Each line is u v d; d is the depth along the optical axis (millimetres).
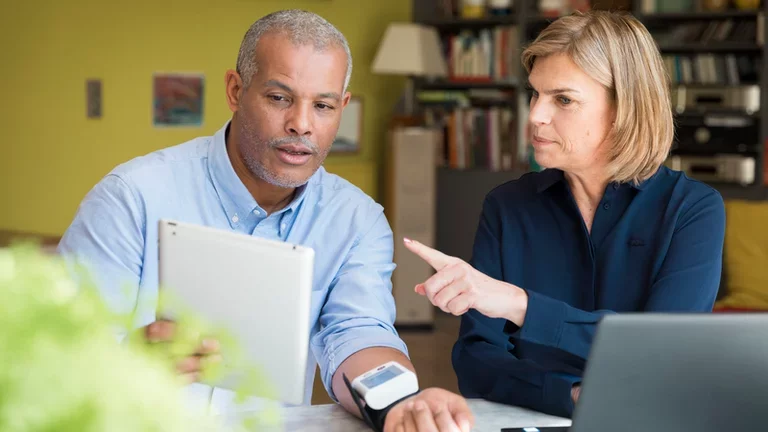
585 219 1812
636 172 1721
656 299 1671
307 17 1641
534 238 1822
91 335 513
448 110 6320
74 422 471
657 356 1021
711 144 5895
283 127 1627
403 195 5961
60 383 473
